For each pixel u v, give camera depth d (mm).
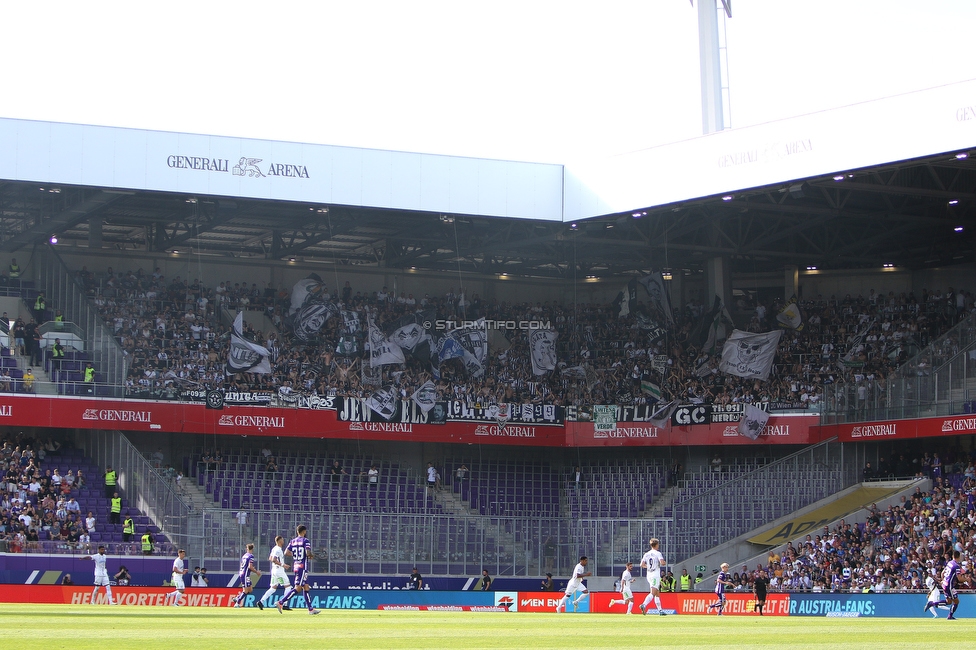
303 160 47469
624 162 48312
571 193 50156
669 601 39406
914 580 40250
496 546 47750
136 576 41781
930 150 39312
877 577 42000
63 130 44688
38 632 17812
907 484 48031
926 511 44219
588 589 47531
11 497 43094
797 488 50188
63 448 48969
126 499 45969
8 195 49281
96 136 45062
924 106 39562
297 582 28125
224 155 46594
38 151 44312
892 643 19281
